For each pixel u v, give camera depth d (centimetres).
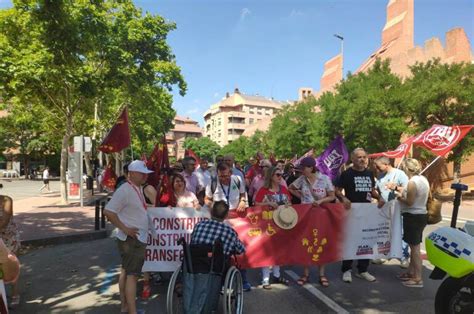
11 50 1311
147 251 591
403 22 4697
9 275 322
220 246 446
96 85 1376
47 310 529
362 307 527
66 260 808
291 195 739
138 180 488
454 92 2170
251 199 852
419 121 2392
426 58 3681
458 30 3425
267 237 601
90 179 2547
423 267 729
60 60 886
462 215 1627
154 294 589
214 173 662
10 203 497
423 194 596
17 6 1395
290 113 3728
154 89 2634
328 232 617
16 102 1889
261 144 5950
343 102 2861
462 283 422
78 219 1339
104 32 1400
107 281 661
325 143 3066
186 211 596
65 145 1889
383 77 2734
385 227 642
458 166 2373
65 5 847
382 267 730
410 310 515
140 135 3706
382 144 2495
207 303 428
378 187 727
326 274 689
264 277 611
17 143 5872
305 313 507
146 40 1945
